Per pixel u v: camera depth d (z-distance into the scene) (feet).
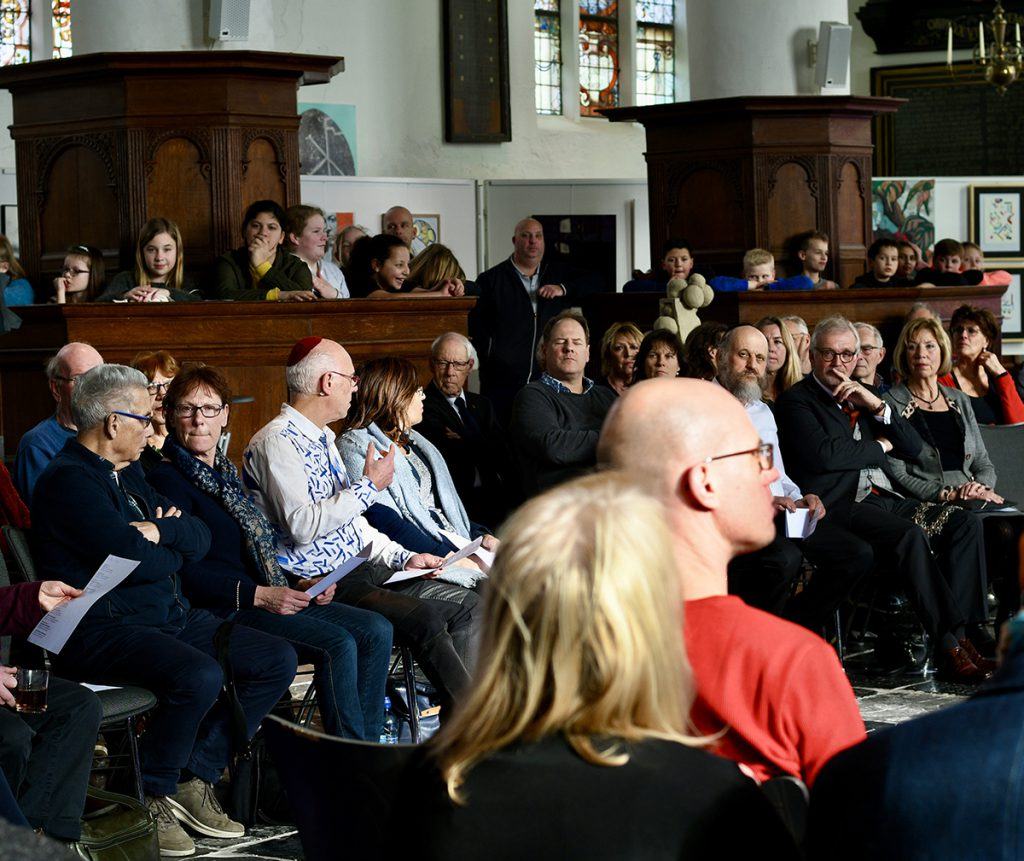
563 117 47.91
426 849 5.28
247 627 14.62
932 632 20.39
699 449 7.41
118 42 27.84
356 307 21.72
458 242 39.50
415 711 15.99
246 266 23.82
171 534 14.35
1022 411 24.57
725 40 35.70
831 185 34.17
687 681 5.61
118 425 14.10
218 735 14.11
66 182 26.50
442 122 44.09
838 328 21.03
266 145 26.48
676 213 35.04
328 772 6.66
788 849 5.48
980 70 55.01
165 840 13.41
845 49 35.35
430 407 21.63
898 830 5.00
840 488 20.59
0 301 26.00
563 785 5.23
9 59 39.86
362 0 42.24
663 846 5.25
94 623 13.87
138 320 20.34
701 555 7.45
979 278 35.55
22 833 3.92
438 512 18.22
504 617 5.36
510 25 45.37
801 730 6.83
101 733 14.19
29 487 16.24
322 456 16.44
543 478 20.10
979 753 4.94
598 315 30.42
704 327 22.39
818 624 20.48
